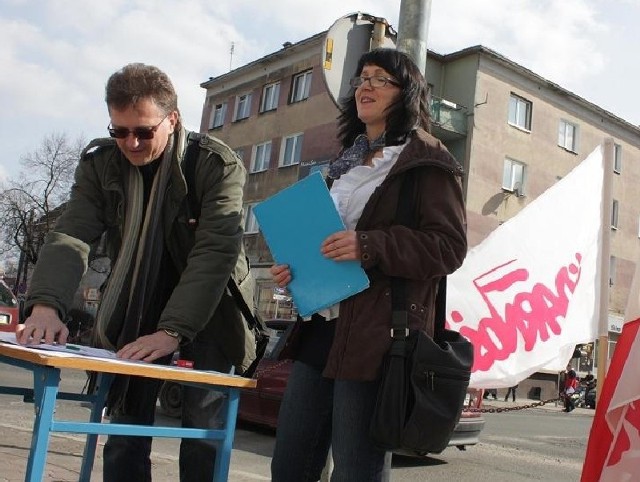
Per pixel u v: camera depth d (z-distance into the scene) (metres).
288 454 2.34
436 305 2.26
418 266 2.06
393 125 2.34
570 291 3.91
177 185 2.66
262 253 26.17
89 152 2.76
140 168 2.70
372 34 4.27
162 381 2.72
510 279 3.76
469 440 7.54
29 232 34.53
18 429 6.66
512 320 3.72
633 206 30.78
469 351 2.14
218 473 2.19
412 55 4.21
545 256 3.87
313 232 2.22
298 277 2.21
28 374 12.09
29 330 2.23
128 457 2.81
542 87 26.64
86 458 2.77
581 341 3.92
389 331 2.05
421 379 1.99
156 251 2.68
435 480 6.43
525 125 26.22
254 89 28.97
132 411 2.59
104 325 2.64
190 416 2.82
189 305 2.44
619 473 2.40
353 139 2.66
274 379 8.20
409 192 2.20
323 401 2.34
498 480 6.66
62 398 2.66
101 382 2.75
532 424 14.02
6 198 34.28
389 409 1.97
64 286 2.41
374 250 2.04
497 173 24.78
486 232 24.16
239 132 29.27
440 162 2.16
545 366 3.79
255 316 2.96
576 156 27.89
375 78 2.36
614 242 29.73
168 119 2.57
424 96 2.40
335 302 2.12
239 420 8.66
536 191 26.05
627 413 2.42
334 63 4.13
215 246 2.58
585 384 26.30
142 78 2.45
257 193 27.47
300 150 26.30
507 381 3.67
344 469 2.08
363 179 2.33
